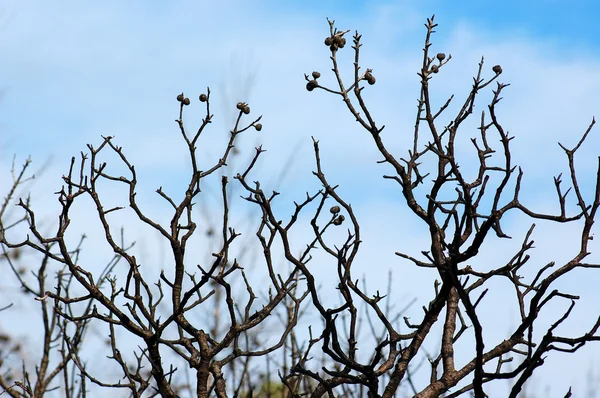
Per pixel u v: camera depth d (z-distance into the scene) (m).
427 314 7.74
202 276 7.69
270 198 7.56
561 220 7.32
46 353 12.13
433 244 7.64
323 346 7.38
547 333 6.94
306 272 7.34
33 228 7.54
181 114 8.15
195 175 8.16
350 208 7.52
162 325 7.86
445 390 7.70
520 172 7.22
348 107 7.77
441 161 7.97
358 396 11.63
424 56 7.87
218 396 7.98
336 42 7.83
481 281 8.41
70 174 7.70
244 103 8.25
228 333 7.88
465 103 8.03
